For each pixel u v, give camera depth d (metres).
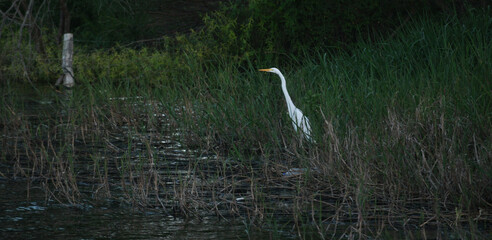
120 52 26.12
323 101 11.68
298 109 11.98
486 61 12.17
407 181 8.90
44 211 8.27
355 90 12.24
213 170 10.47
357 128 10.18
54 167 10.67
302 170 10.03
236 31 22.25
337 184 9.34
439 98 10.69
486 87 10.94
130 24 28.69
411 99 11.00
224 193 9.09
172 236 7.25
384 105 11.02
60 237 7.21
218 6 27.66
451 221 7.61
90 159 11.44
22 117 14.82
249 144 12.15
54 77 26.27
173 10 28.55
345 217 7.90
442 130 9.20
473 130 9.66
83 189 9.41
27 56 25.36
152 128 14.43
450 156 8.67
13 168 10.65
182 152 11.98
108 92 16.88
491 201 8.33
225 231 7.43
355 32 19.69
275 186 9.38
